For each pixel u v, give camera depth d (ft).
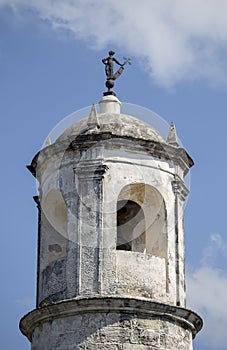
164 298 140.97
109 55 153.79
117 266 139.85
